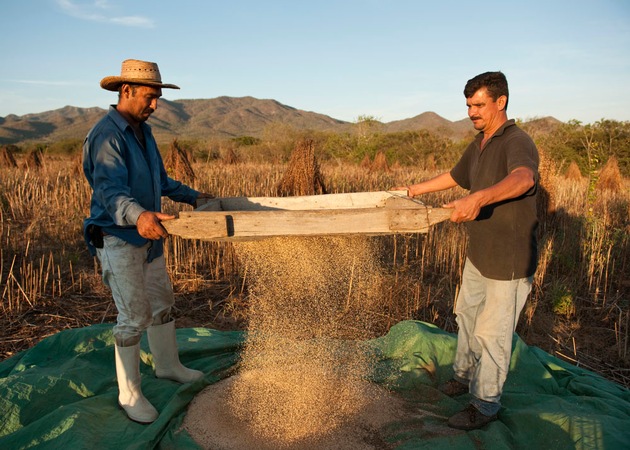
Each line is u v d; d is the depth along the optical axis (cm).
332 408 293
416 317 496
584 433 261
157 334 322
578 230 748
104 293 533
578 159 1836
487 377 277
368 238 336
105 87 277
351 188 1082
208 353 380
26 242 696
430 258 654
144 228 243
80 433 253
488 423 282
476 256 279
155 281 312
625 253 683
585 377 344
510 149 260
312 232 249
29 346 409
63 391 301
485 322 276
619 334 463
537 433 276
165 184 334
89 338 369
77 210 848
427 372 341
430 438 270
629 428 261
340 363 343
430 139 2958
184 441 264
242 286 544
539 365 343
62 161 2148
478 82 271
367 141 2883
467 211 239
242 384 316
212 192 959
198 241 698
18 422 275
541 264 602
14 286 532
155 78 275
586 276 610
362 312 453
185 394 307
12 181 1091
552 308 525
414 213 248
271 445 266
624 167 1950
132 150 278
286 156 2806
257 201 348
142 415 280
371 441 272
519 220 263
